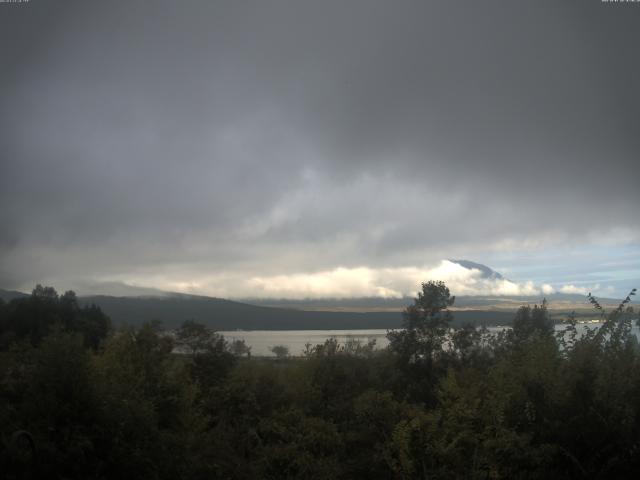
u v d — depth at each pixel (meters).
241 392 21.75
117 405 9.76
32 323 33.22
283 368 28.58
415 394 24.53
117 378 13.23
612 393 9.66
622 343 10.97
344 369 26.03
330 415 21.52
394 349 28.06
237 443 16.86
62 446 8.39
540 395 10.19
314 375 24.88
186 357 25.67
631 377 10.01
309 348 27.97
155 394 14.24
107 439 8.99
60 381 9.27
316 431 16.72
